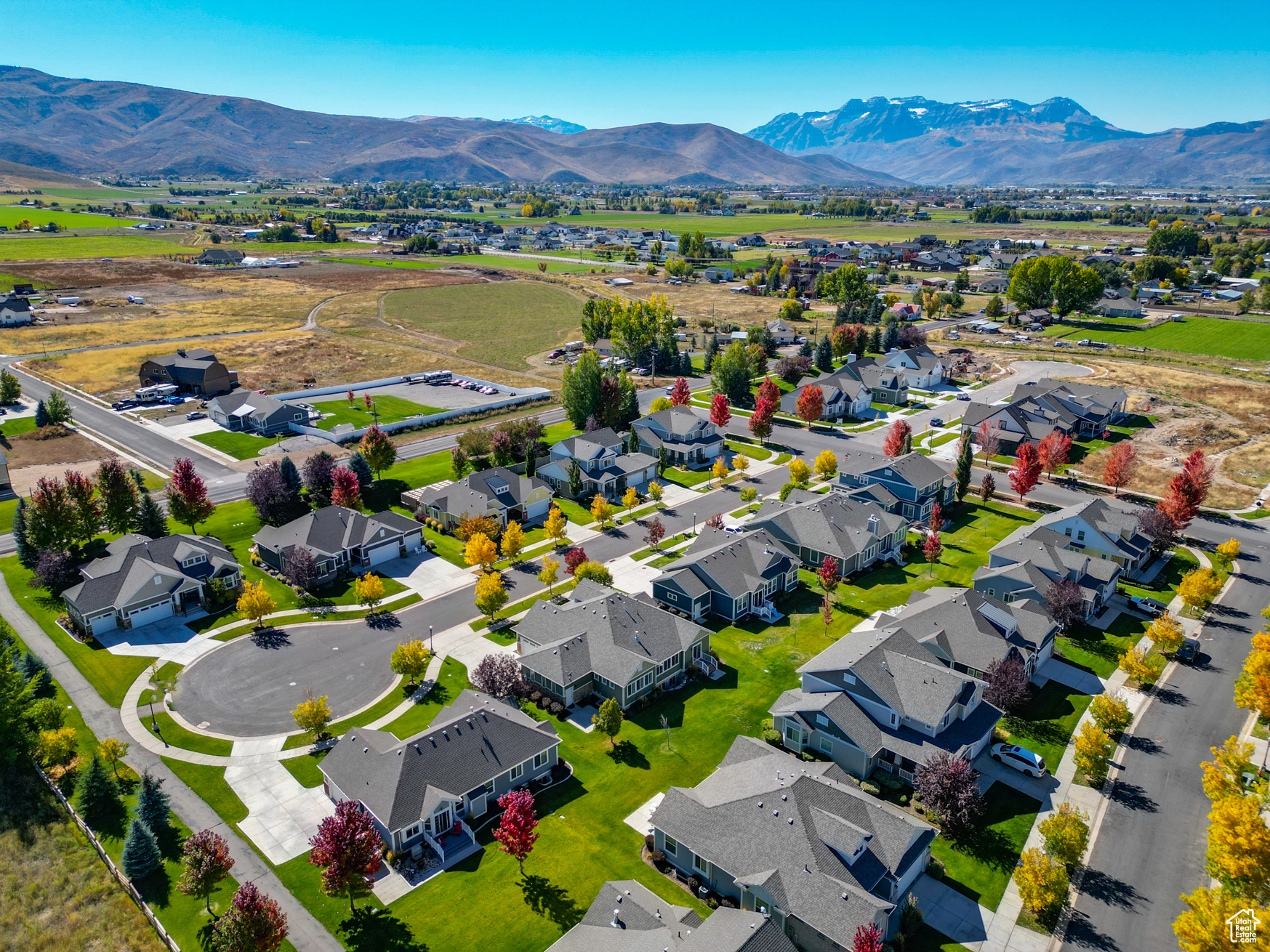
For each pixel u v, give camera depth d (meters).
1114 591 71.31
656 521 84.00
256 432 117.44
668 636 60.53
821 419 125.75
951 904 39.91
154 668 60.47
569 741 53.34
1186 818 45.47
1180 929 32.62
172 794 47.72
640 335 160.25
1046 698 56.91
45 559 70.38
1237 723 53.50
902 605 69.81
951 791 44.44
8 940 38.03
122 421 121.88
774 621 68.31
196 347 172.12
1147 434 115.62
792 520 80.25
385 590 73.19
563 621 61.84
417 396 140.62
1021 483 89.94
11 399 127.50
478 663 61.44
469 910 39.78
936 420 124.62
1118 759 50.38
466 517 83.12
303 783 48.81
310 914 39.44
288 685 58.69
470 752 47.31
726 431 120.56
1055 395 119.12
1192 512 79.19
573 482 93.69
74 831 45.28
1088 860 42.59
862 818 41.50
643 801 47.62
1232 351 165.62
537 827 45.53
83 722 54.38
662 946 34.16
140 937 38.09
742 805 42.12
